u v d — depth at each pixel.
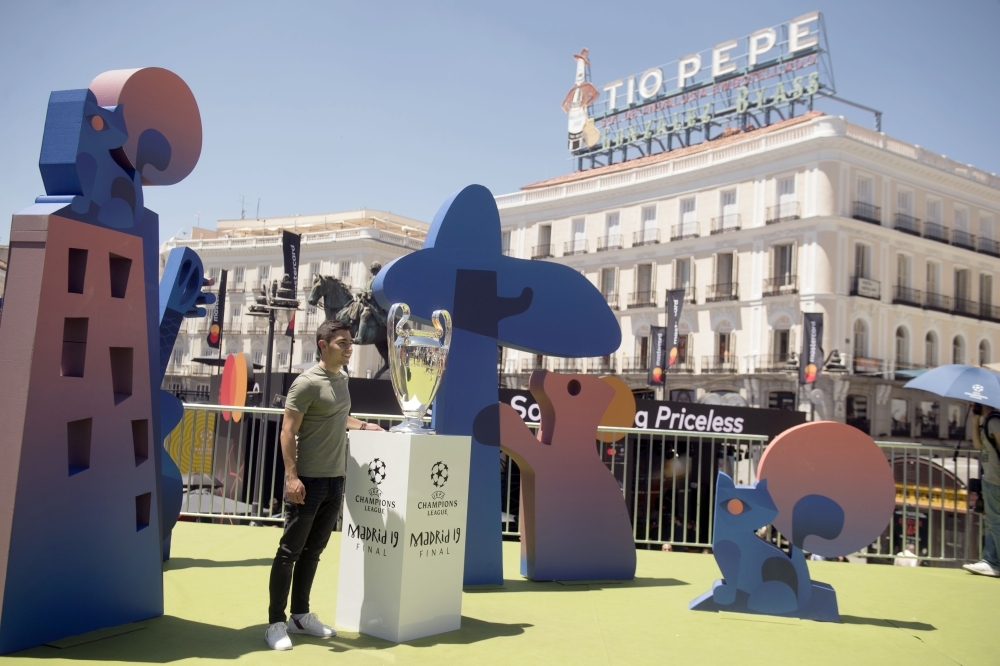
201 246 50.34
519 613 4.44
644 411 10.91
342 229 48.22
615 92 43.19
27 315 3.25
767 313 32.78
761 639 4.16
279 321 47.00
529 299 5.54
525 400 10.43
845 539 4.76
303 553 3.72
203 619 3.90
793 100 35.25
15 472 3.15
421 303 5.16
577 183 40.56
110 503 3.61
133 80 3.81
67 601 3.38
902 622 4.75
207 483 10.73
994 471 6.44
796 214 32.06
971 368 6.38
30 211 3.33
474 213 5.43
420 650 3.54
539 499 5.43
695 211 35.91
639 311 37.44
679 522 10.15
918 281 33.56
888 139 33.09
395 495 3.73
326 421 3.64
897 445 7.43
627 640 3.98
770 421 11.64
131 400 3.76
